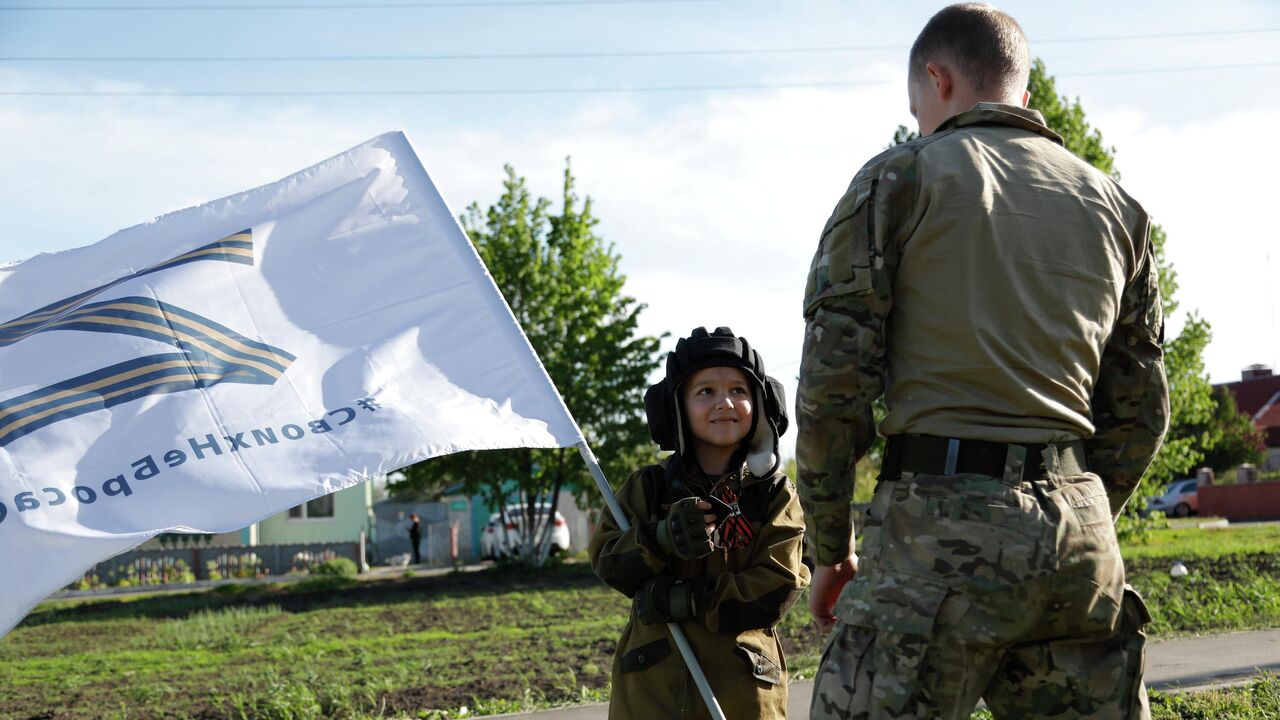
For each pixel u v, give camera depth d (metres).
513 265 24.81
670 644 3.59
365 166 4.51
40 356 3.93
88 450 3.72
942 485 2.58
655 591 3.54
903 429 2.68
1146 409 3.04
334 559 28.59
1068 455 2.66
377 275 4.32
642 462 25.61
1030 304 2.65
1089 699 2.62
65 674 11.51
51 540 3.52
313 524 35.50
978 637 2.51
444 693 8.38
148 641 14.63
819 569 2.92
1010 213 2.69
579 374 24.81
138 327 4.02
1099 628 2.62
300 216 4.41
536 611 15.72
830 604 2.98
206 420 3.84
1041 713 2.64
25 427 3.73
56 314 4.13
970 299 2.63
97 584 29.38
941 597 2.52
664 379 3.77
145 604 21.48
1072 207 2.75
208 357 4.02
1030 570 2.52
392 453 3.85
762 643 3.62
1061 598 2.56
